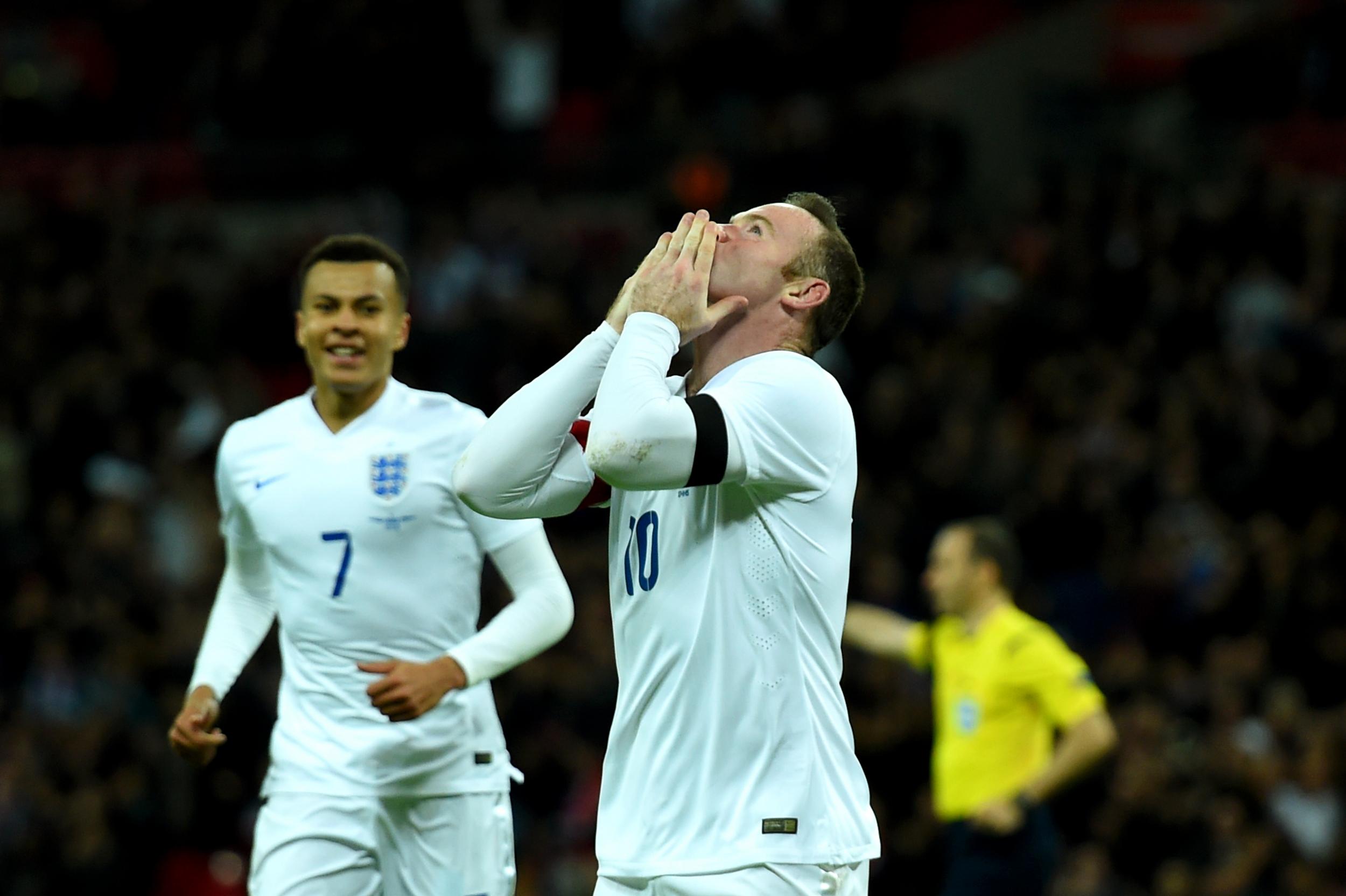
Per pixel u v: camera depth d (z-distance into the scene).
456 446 16.50
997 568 25.62
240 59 62.16
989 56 62.72
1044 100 61.59
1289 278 49.34
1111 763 33.19
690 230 12.36
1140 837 31.61
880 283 49.09
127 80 66.06
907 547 39.47
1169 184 54.75
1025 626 25.11
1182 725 34.41
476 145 59.94
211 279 56.09
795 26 61.75
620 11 64.19
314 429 16.64
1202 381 44.47
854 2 60.88
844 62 59.88
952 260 50.56
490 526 16.30
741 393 11.94
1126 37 65.38
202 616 39.31
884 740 32.50
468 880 16.33
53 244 56.56
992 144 61.66
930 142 54.81
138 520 43.06
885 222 51.25
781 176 53.44
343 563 16.17
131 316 52.31
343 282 16.41
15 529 43.12
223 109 62.12
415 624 16.27
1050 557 39.66
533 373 46.66
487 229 54.59
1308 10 61.34
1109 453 42.56
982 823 24.00
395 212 57.94
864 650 33.81
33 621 39.03
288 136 61.56
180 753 16.16
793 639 12.11
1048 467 40.88
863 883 12.42
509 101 64.06
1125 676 35.28
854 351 46.72
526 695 34.25
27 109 64.19
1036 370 45.41
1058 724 24.58
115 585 40.00
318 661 16.25
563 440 12.55
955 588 25.67
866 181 53.41
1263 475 41.69
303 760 16.09
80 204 59.56
